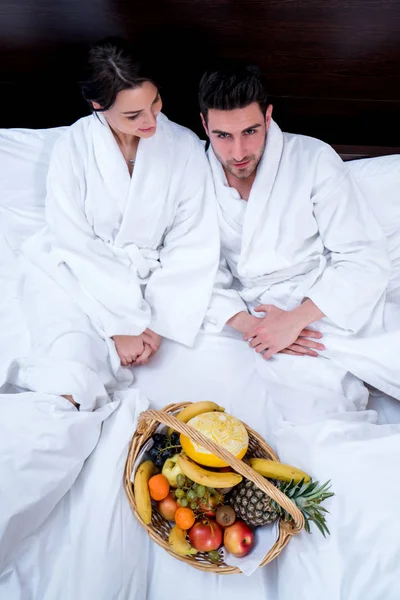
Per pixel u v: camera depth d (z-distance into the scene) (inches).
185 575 53.9
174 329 66.8
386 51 71.9
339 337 65.7
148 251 68.6
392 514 52.7
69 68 74.6
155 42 71.8
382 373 64.6
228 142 59.1
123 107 55.6
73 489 56.4
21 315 66.0
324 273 65.7
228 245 68.4
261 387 64.4
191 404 57.2
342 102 77.2
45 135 75.4
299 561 52.7
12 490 52.7
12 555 53.1
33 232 72.8
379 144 81.3
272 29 70.2
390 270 65.7
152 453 56.5
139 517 52.9
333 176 64.1
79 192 65.3
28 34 71.4
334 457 55.3
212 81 55.9
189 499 52.1
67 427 55.8
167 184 64.4
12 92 77.2
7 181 74.7
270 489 47.3
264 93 57.0
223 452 47.8
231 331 69.2
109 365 64.3
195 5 68.3
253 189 63.7
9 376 60.8
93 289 65.4
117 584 52.5
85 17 69.9
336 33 70.5
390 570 51.3
